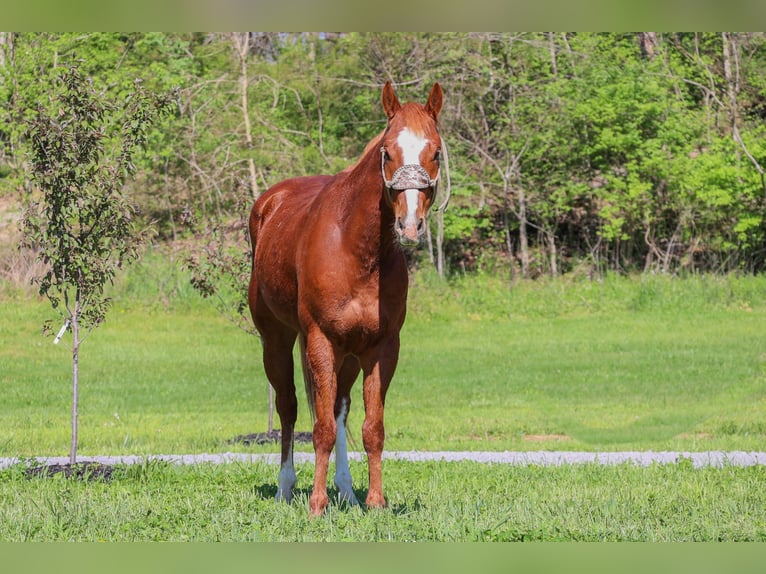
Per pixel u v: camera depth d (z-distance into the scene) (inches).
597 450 506.9
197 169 1101.7
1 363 855.7
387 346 281.1
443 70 1160.8
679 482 355.6
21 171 1079.6
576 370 855.7
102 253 414.6
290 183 352.8
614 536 255.9
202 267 561.6
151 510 286.7
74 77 404.8
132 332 1002.1
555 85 1163.3
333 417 278.8
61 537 255.9
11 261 1090.7
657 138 1174.3
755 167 1161.4
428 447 524.1
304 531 260.1
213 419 653.3
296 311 300.2
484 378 822.5
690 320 1082.1
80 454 486.0
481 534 254.1
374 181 264.1
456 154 1179.9
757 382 791.7
